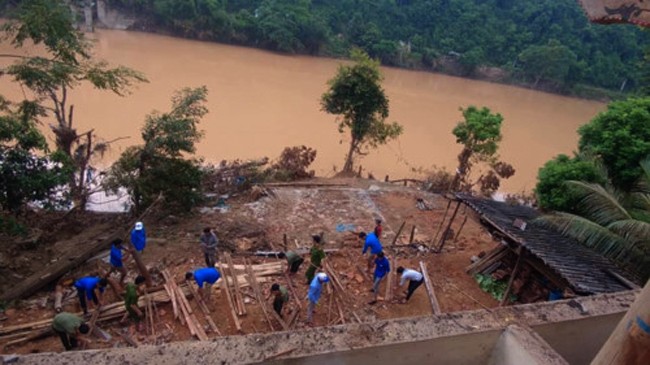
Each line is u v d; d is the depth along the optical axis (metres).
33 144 10.06
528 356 2.80
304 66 49.12
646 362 1.91
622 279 9.25
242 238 13.16
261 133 26.86
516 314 3.18
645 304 1.88
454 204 18.30
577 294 8.73
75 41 12.17
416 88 47.34
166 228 13.34
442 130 32.88
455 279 12.03
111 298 9.67
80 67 12.41
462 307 10.88
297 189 17.58
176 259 11.50
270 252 12.35
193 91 14.40
